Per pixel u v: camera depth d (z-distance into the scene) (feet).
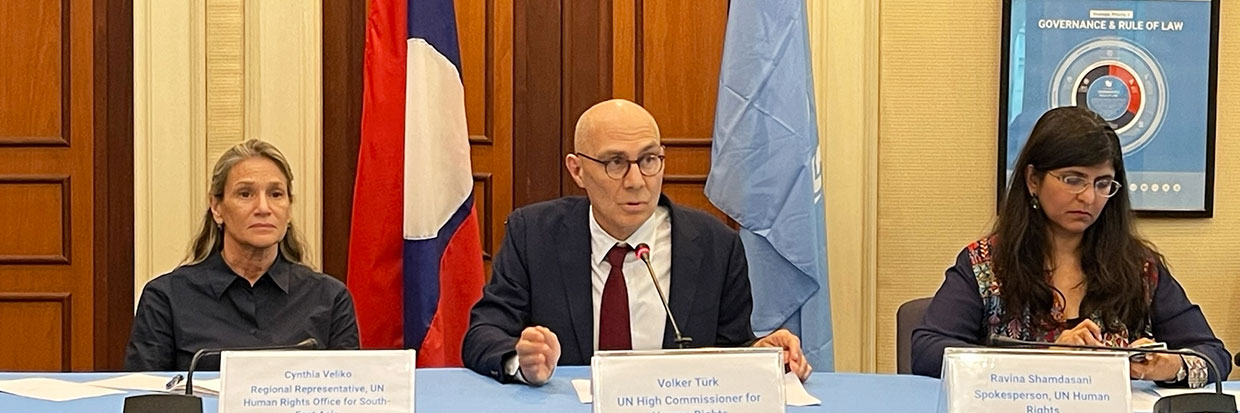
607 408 4.47
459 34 11.19
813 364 9.82
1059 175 6.89
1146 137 11.03
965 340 7.08
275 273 7.88
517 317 6.99
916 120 11.02
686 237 7.20
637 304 7.02
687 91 11.21
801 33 9.78
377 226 9.48
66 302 11.24
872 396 5.84
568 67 11.24
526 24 11.21
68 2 11.03
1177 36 10.98
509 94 11.23
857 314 11.05
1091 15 10.93
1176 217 11.12
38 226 11.20
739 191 9.76
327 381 4.64
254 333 7.77
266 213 7.66
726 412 4.53
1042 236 7.16
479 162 11.26
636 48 11.20
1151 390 6.04
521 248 7.16
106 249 11.22
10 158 11.14
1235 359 6.92
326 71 11.02
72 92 11.09
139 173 10.80
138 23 10.71
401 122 9.52
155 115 10.76
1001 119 10.93
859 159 10.94
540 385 6.06
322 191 11.06
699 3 11.17
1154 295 7.13
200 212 10.84
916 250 11.11
